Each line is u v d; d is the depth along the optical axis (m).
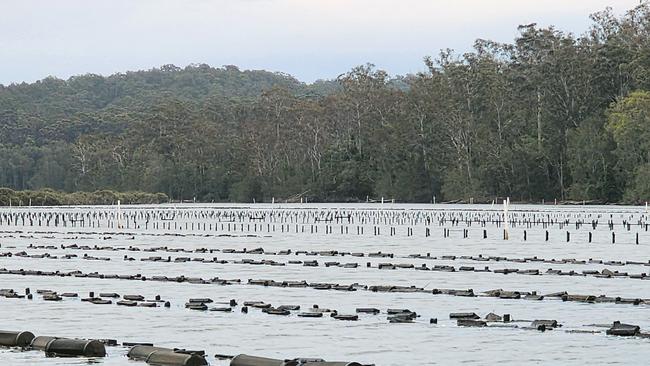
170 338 80.00
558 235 195.50
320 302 98.44
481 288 108.06
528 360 70.38
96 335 81.69
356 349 74.75
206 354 73.56
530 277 117.62
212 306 96.19
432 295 101.88
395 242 183.50
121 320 88.81
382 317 88.50
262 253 160.00
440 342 76.75
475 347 74.81
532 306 93.44
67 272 129.12
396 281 115.88
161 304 98.00
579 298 96.44
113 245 184.50
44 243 191.12
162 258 152.12
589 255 149.12
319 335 80.25
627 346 74.12
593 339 76.94
